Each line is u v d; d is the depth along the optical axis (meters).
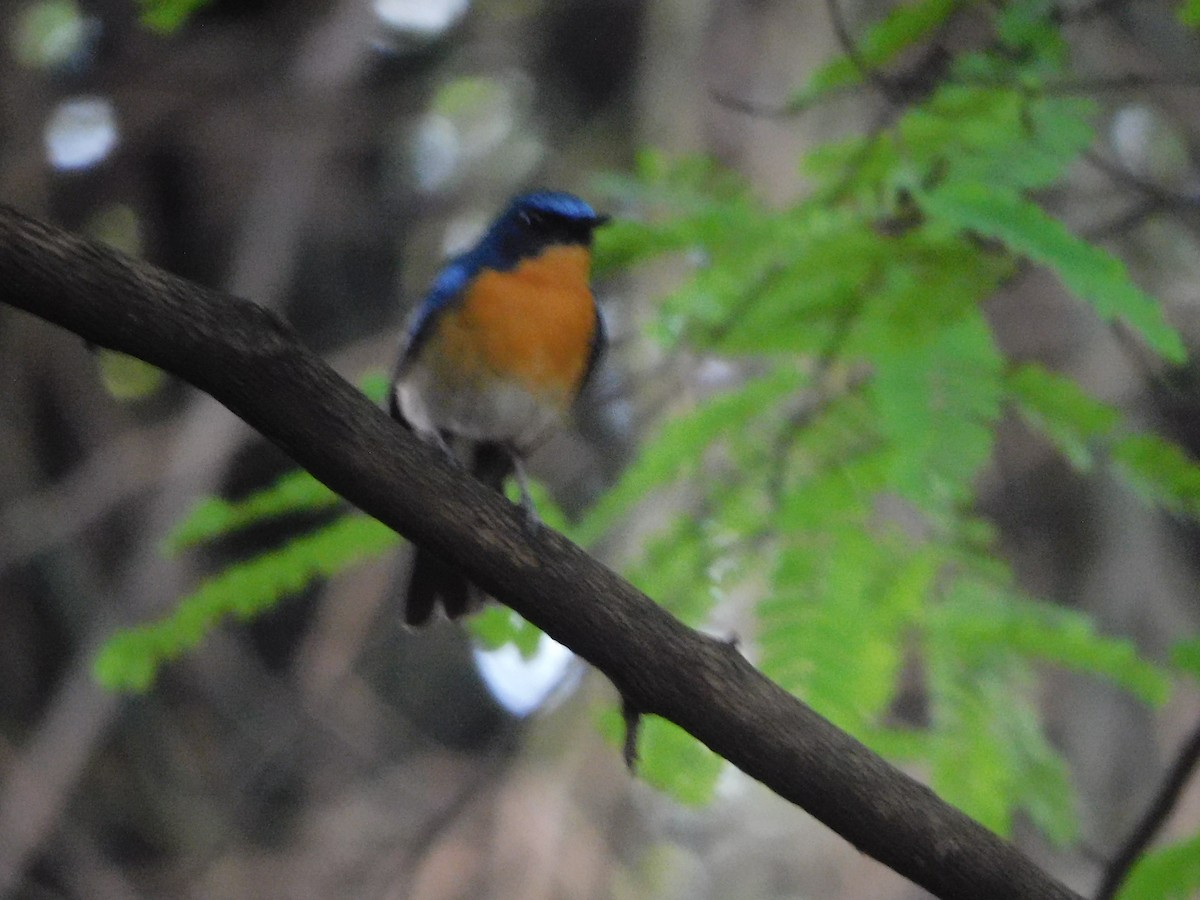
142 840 14.77
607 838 11.80
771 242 6.63
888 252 6.36
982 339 6.35
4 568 14.47
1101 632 12.16
